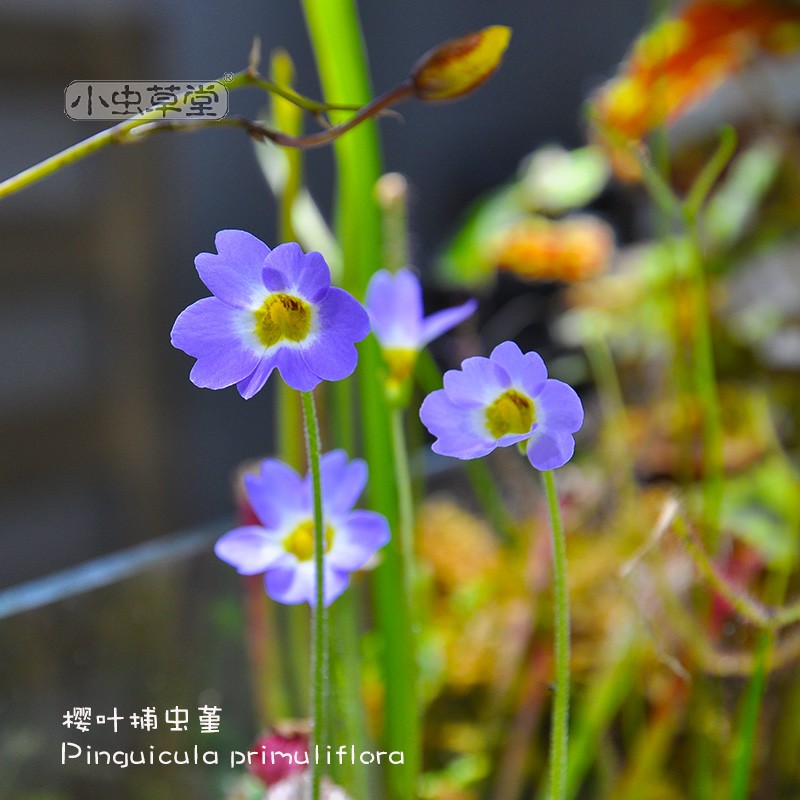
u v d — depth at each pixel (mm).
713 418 363
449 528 476
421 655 393
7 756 300
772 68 544
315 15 305
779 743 367
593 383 642
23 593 313
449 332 612
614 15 1019
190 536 342
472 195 1113
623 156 459
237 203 1087
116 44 983
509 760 393
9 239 974
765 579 412
